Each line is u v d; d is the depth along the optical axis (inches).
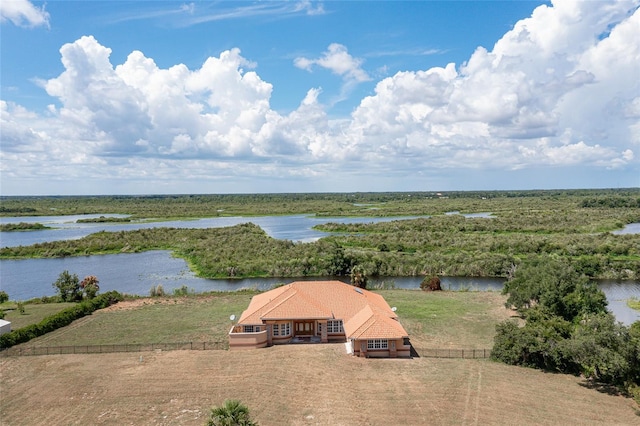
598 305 2281.0
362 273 3570.4
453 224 6250.0
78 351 2009.1
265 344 2057.1
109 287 3499.0
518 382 1691.7
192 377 1723.7
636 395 1503.4
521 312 2471.7
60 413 1469.0
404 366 1829.5
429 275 3422.7
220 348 2027.6
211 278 3796.8
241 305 2800.2
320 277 3796.8
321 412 1455.5
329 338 2135.8
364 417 1427.2
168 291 3331.7
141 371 1785.2
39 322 2351.1
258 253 4387.3
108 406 1509.6
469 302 2859.3
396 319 2201.0
